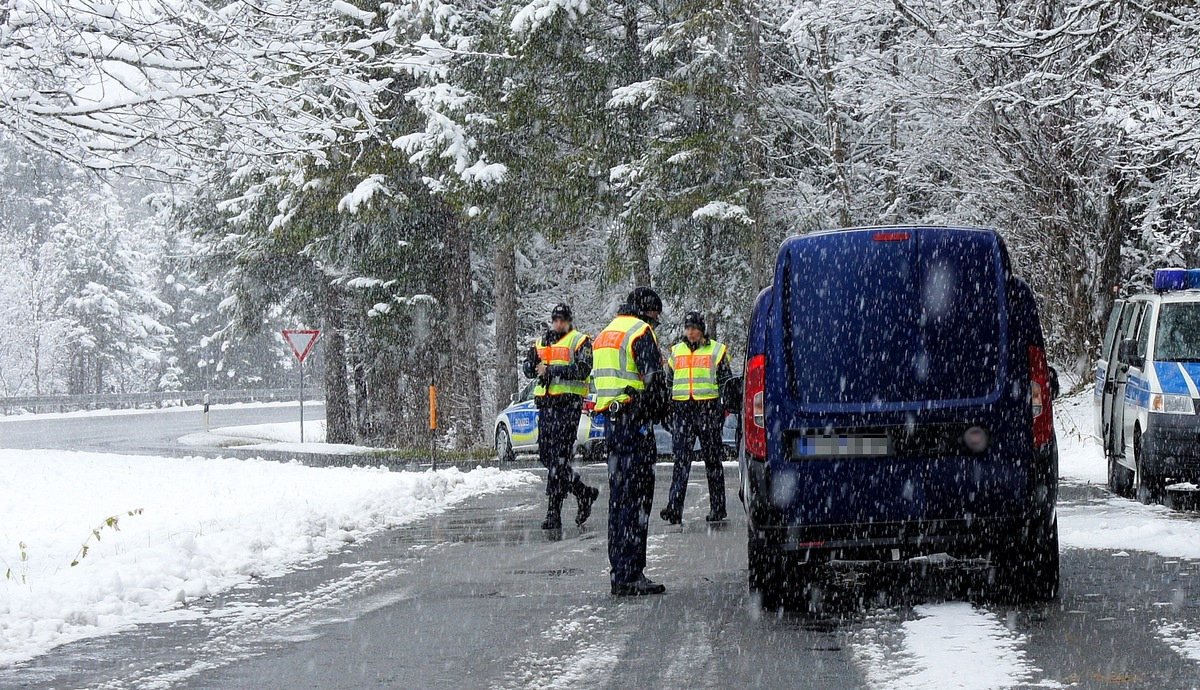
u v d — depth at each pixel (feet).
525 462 101.71
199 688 25.77
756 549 33.40
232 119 60.80
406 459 115.55
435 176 124.98
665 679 25.54
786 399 32.53
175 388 387.55
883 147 131.23
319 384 349.82
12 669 27.96
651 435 36.52
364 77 66.80
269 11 60.08
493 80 121.29
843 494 32.04
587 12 116.88
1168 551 41.55
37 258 365.61
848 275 32.65
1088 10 66.69
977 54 95.20
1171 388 54.60
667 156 118.21
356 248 141.08
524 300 165.37
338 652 29.01
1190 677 24.62
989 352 32.32
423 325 138.00
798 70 129.70
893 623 30.99
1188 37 68.74
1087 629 29.48
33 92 55.72
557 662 27.35
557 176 120.98
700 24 115.03
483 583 39.04
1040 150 102.06
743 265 132.05
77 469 91.40
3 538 53.83
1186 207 95.40
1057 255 110.73
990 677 24.82
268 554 45.96
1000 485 31.86
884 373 32.24
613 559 36.24
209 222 161.68
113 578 37.24
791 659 27.14
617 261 125.29
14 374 352.28
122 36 56.24
